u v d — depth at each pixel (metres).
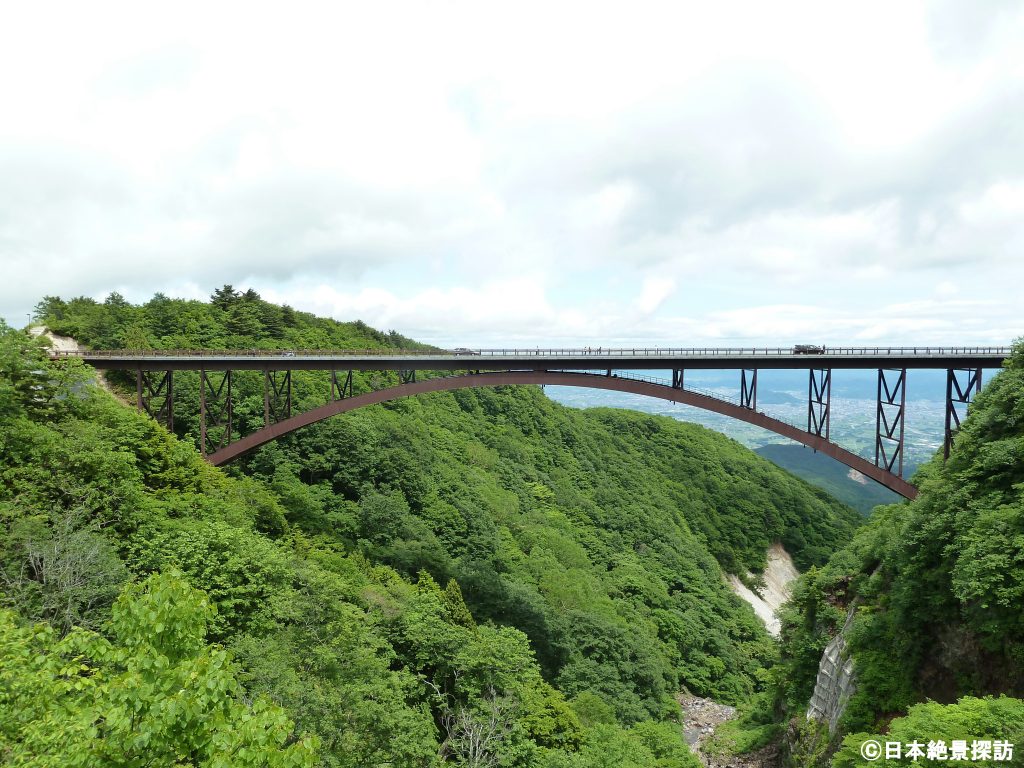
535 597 36.94
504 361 31.45
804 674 27.36
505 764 17.34
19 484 16.27
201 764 5.61
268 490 32.72
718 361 30.31
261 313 61.53
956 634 16.47
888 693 18.22
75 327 45.38
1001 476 17.42
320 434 42.88
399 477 44.34
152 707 5.53
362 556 30.67
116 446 21.61
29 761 5.71
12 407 19.31
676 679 40.97
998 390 20.25
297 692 12.13
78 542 13.46
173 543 16.91
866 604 22.47
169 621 6.73
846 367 29.39
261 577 16.92
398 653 20.48
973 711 12.66
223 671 5.95
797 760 23.09
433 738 16.08
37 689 6.44
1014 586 14.27
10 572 12.68
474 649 20.48
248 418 41.09
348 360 31.70
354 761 12.33
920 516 19.14
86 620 12.39
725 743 31.77
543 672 31.70
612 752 22.17
